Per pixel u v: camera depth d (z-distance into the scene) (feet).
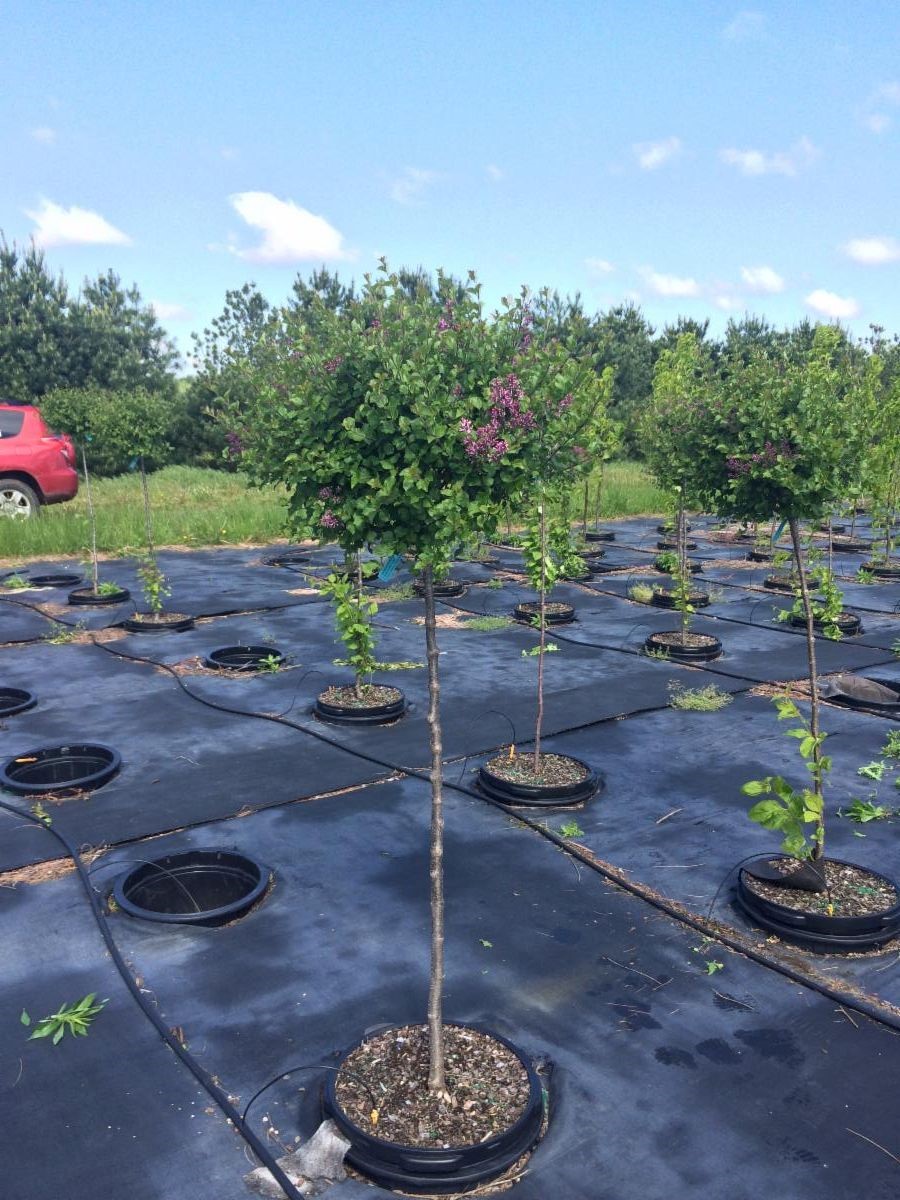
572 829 18.84
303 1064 11.91
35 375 93.09
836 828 19.11
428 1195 9.96
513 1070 11.61
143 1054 12.09
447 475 10.46
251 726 24.99
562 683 29.17
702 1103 11.32
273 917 15.51
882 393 63.26
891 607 41.75
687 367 48.42
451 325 10.64
